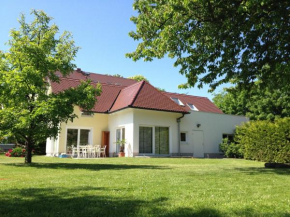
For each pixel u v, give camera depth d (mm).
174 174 8062
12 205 4047
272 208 3977
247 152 18016
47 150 22562
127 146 19234
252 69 10391
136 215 3539
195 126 22578
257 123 17562
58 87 21719
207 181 6598
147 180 6695
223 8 8062
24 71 10430
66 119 11750
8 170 9367
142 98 19953
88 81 12617
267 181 6719
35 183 6160
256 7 7570
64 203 4168
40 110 10555
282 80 10117
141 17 9219
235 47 9586
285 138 15312
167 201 4312
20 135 12125
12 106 11461
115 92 24500
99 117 22016
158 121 20203
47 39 12141
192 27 8594
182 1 7711
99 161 14508
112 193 4945
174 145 20766
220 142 23766
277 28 8789
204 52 9594
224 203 4219
